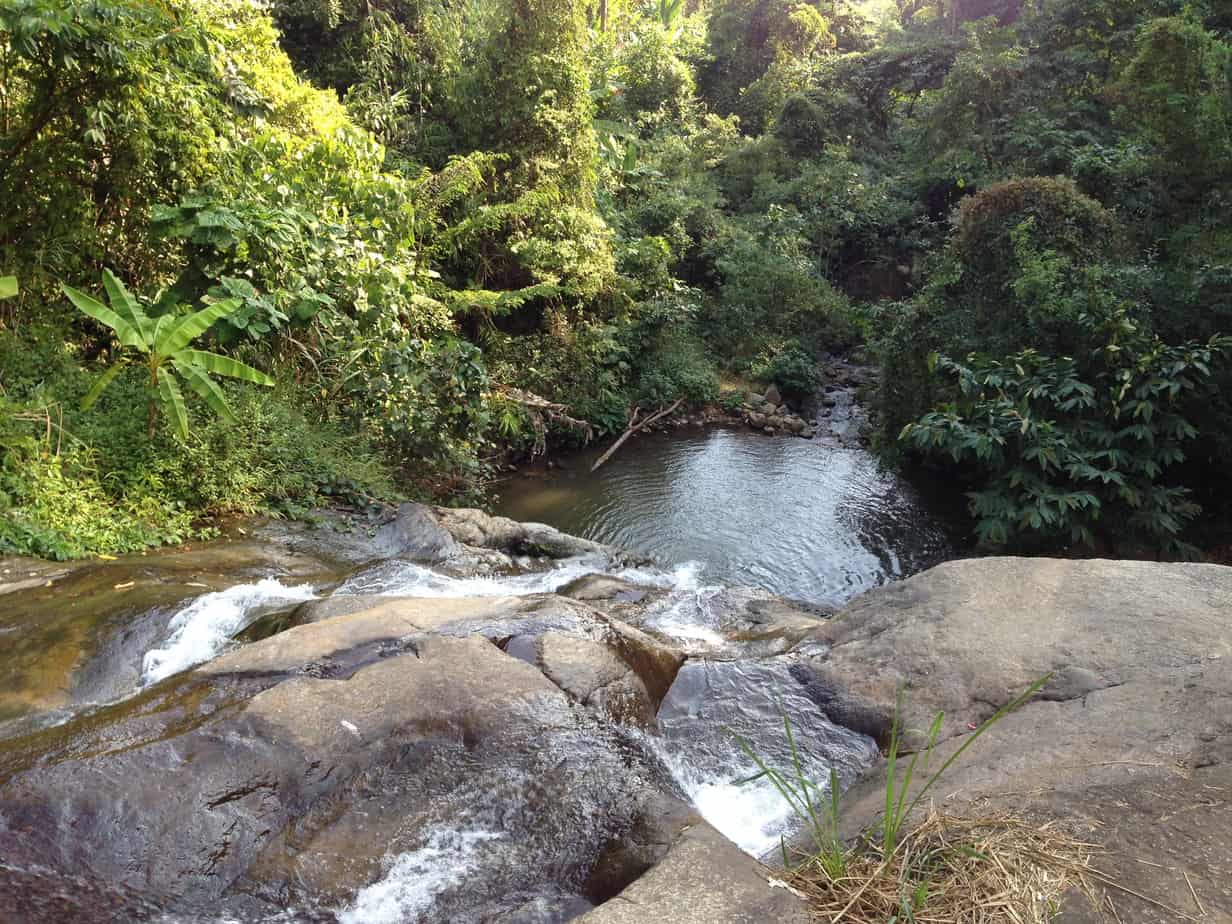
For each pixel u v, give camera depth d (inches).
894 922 80.4
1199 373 289.3
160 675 152.1
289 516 254.5
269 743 114.7
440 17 535.2
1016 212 354.9
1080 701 126.3
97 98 248.5
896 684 144.5
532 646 145.9
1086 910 80.3
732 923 80.1
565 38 509.7
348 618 153.0
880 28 1267.2
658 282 578.9
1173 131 386.6
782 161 894.4
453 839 107.5
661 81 935.0
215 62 299.9
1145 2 553.9
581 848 105.9
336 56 518.3
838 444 489.7
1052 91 587.8
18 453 212.8
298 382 314.8
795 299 665.6
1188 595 152.3
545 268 480.7
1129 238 366.0
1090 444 300.0
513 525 268.8
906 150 870.4
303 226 297.0
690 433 515.2
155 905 95.7
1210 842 88.5
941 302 375.9
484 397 386.3
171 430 242.2
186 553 213.2
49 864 96.8
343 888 100.3
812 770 132.4
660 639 182.2
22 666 146.7
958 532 346.6
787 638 178.7
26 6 219.3
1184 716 114.4
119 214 283.6
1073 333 315.9
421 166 480.7
